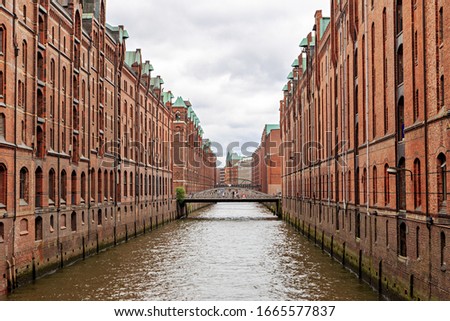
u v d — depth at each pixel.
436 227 18.30
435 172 18.52
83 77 38.28
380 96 26.19
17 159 25.91
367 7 28.89
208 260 37.19
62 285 27.48
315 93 49.97
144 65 66.12
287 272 32.16
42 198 29.61
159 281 29.20
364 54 30.23
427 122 19.36
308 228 52.28
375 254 26.55
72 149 35.44
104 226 43.19
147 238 53.03
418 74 20.56
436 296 18.30
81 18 37.28
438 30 18.52
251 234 56.69
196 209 118.38
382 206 25.39
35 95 28.45
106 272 31.81
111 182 46.75
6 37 24.75
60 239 32.41
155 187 68.56
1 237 24.09
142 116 62.06
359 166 30.80
